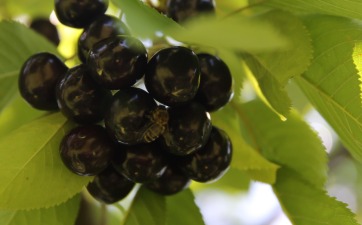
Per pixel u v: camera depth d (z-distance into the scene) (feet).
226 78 1.41
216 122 1.57
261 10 1.50
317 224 1.58
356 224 1.55
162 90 1.34
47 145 1.42
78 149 1.38
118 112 1.35
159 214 1.51
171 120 1.37
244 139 1.68
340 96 1.46
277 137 1.65
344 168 2.57
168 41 1.41
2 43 1.64
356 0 1.40
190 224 1.59
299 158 1.64
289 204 1.60
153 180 1.43
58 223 1.48
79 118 1.39
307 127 1.64
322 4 1.44
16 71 1.65
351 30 1.45
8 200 1.39
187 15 1.43
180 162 1.44
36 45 1.65
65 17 1.46
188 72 1.33
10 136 1.42
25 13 1.85
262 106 1.65
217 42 1.11
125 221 1.52
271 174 1.57
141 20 1.29
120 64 1.34
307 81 1.48
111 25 1.40
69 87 1.38
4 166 1.40
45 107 1.45
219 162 1.43
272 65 1.44
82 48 1.41
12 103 1.70
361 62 1.44
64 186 1.41
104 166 1.40
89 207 1.75
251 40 1.09
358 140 1.47
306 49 1.42
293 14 1.45
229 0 1.66
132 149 1.40
